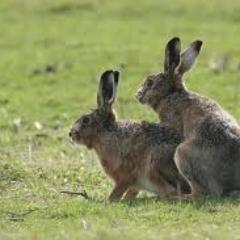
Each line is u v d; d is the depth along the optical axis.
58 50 95.19
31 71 85.50
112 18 112.00
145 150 39.72
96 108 42.09
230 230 33.62
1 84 80.31
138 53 90.94
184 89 41.84
